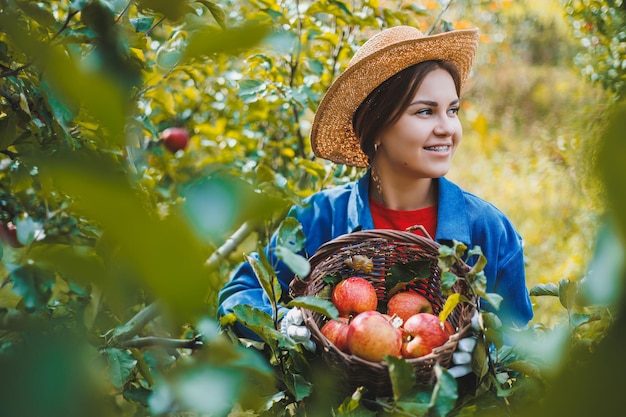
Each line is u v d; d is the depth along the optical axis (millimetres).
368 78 1589
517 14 6445
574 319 979
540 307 3074
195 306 244
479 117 5723
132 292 312
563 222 3893
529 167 4941
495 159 5344
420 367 1082
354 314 1290
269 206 269
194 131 2744
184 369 426
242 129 2668
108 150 1179
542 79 6293
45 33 1026
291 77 2305
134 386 1206
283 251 905
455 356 1084
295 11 2312
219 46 270
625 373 285
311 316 1221
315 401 1143
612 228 282
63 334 321
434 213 1705
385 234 1289
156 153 2338
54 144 1120
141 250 240
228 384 417
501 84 6395
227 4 2037
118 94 264
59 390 294
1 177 1412
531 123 5949
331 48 2504
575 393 283
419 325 1150
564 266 3162
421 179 1671
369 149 1663
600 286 303
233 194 267
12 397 287
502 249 1656
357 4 2881
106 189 245
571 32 3789
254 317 1148
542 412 287
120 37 757
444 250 1052
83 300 993
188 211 262
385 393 1105
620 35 2756
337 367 1113
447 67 1583
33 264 677
